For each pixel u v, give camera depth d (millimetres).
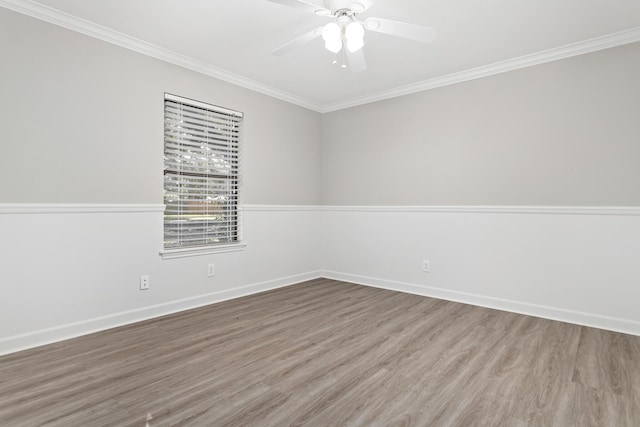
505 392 1913
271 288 4219
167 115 3301
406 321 3072
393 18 2602
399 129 4145
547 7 2436
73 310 2678
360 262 4496
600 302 2934
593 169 2979
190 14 2566
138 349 2447
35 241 2502
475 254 3586
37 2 2426
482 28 2732
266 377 2062
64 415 1674
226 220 3828
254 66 3521
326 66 3510
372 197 4387
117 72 2910
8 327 2387
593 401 1829
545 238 3195
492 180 3498
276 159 4281
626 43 2822
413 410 1743
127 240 2986
